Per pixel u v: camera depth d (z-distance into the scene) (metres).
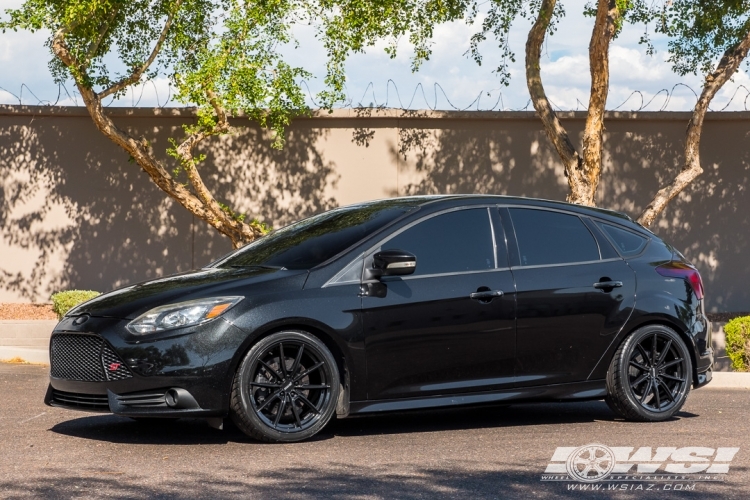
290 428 6.13
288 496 4.68
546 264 6.97
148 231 14.98
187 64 13.34
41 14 11.38
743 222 15.22
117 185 14.95
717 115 15.09
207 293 6.05
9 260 14.86
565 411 7.94
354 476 5.16
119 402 5.89
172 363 5.82
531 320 6.77
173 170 14.02
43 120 14.85
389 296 6.37
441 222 6.79
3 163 14.84
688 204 15.23
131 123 14.84
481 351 6.61
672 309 7.27
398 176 15.12
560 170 15.24
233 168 14.99
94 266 14.96
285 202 15.07
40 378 9.38
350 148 15.09
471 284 6.63
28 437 6.30
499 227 6.94
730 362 12.53
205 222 15.02
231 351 5.91
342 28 12.60
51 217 14.91
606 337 7.05
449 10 13.70
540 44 13.27
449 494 4.77
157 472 5.21
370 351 6.29
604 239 7.32
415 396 6.44
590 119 12.62
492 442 6.27
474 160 15.17
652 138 15.24
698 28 14.20
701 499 4.75
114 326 5.97
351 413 6.27
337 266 6.36
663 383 7.27
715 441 6.34
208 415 5.89
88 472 5.21
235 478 5.07
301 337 6.12
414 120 15.11
